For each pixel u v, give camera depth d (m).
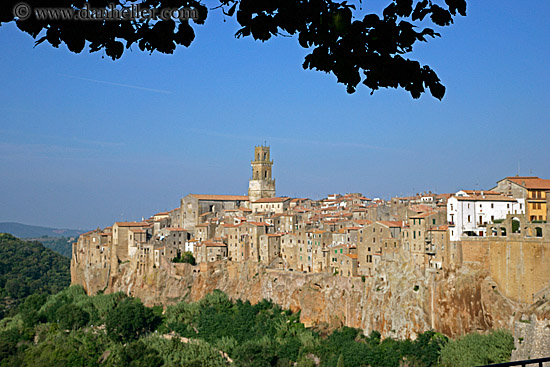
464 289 198.62
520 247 183.25
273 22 31.44
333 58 31.72
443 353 193.62
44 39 30.95
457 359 186.12
